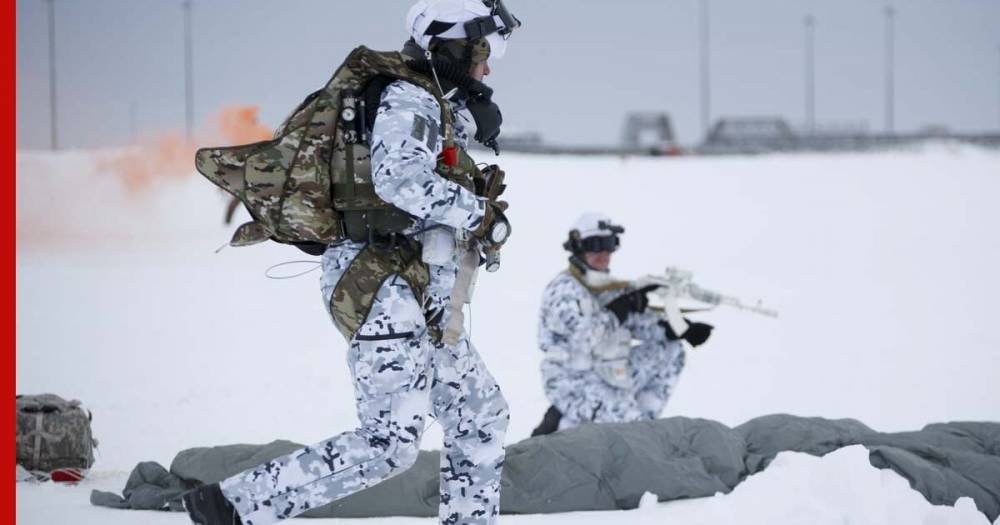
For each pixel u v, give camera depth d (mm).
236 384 39250
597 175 118938
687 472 21156
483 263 15180
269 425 32688
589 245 29750
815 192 111125
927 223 93500
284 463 14008
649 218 96625
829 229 91875
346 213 14188
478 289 65375
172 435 31125
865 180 117438
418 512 19938
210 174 14148
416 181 13664
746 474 22000
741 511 18312
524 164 126875
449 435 15430
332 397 37281
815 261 78125
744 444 22797
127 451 28875
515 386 39719
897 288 67000
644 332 31203
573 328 29422
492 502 15500
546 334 30047
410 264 14336
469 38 14906
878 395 38094
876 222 94812
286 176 14094
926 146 183625
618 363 30031
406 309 14211
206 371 41906
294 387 38906
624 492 20641
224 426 32406
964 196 106188
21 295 63031
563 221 95125
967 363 44219
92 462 24219
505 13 15195
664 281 30797
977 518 17797
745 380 41094
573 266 30094
